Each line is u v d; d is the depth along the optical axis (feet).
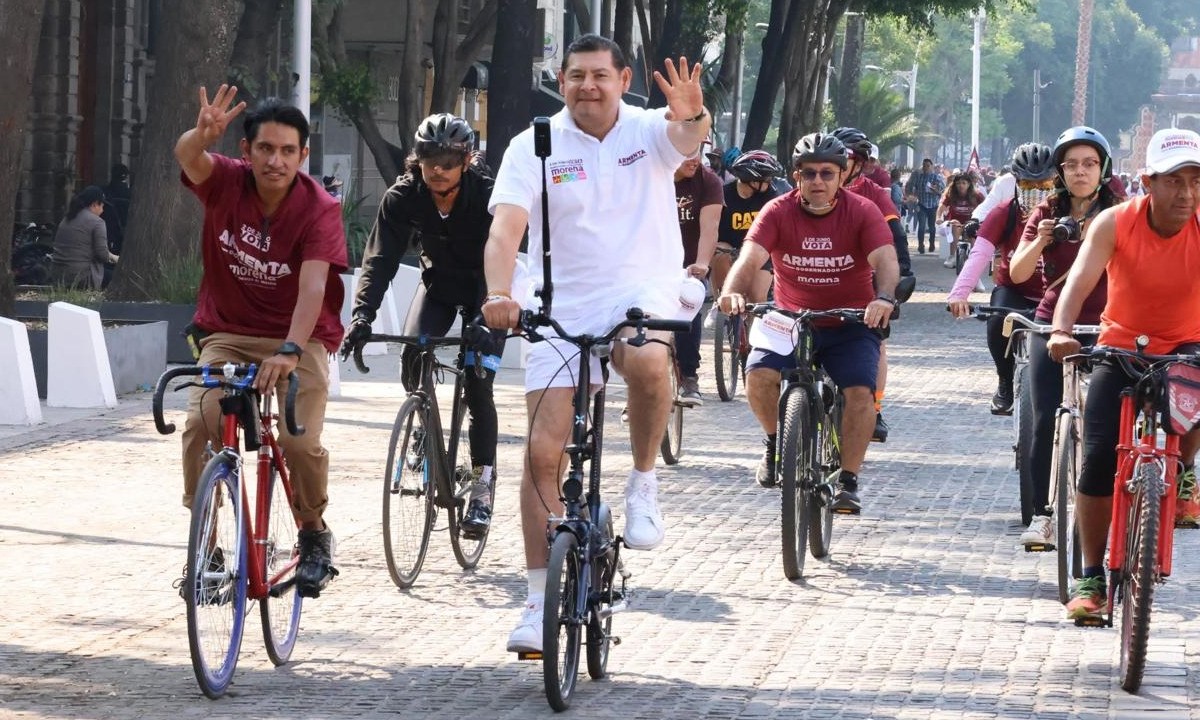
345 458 72.18
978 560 54.39
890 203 63.93
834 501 52.95
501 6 142.92
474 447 51.16
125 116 180.34
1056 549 49.90
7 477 66.85
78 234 126.72
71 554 53.83
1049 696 38.65
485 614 46.80
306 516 42.22
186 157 39.55
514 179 38.52
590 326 38.60
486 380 50.52
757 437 82.12
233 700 38.24
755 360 54.29
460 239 49.52
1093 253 40.42
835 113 382.83
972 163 355.15
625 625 45.44
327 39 152.66
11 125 97.14
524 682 39.91
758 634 44.60
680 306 39.55
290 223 40.11
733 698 38.58
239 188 40.27
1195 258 39.91
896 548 56.18
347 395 93.50
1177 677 40.19
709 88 220.43
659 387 38.81
